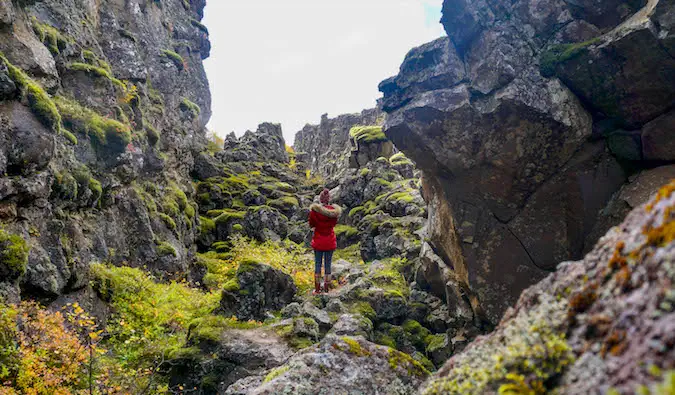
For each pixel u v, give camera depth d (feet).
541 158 18.29
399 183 47.65
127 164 28.99
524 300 5.89
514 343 5.02
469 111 18.47
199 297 27.35
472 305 21.62
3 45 21.01
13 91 18.15
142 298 24.13
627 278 4.14
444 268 24.36
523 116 17.81
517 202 19.24
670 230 3.86
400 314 25.08
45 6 27.68
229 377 16.37
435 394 5.76
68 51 27.81
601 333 4.09
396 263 32.09
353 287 25.94
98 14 35.78
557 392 4.10
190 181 47.65
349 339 10.76
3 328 13.43
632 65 16.12
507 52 18.34
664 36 15.12
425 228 29.09
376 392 9.52
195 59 64.69
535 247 18.92
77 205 23.72
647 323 3.50
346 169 61.41
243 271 21.93
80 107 26.78
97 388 14.34
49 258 18.62
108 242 26.48
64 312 18.88
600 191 17.70
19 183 17.48
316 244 26.27
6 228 16.90
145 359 18.42
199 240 43.86
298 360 10.05
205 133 71.51
